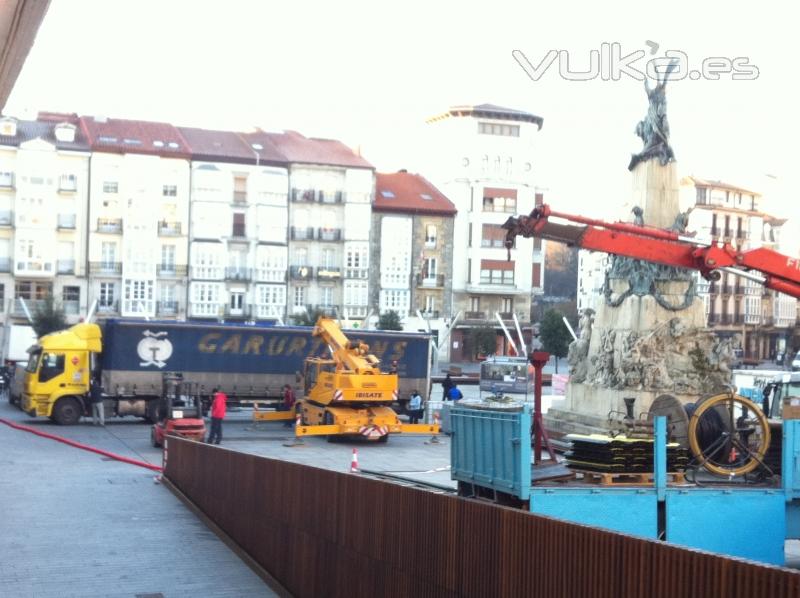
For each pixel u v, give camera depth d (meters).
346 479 10.70
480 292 90.00
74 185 76.88
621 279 35.16
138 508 18.58
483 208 90.44
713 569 6.24
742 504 11.62
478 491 12.41
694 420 12.51
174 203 79.00
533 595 7.70
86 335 37.28
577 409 35.62
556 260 145.50
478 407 12.34
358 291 84.44
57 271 76.88
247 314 80.94
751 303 98.62
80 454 28.62
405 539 9.46
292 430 37.75
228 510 15.41
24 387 38.38
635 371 32.91
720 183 98.56
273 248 81.50
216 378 38.84
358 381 33.41
